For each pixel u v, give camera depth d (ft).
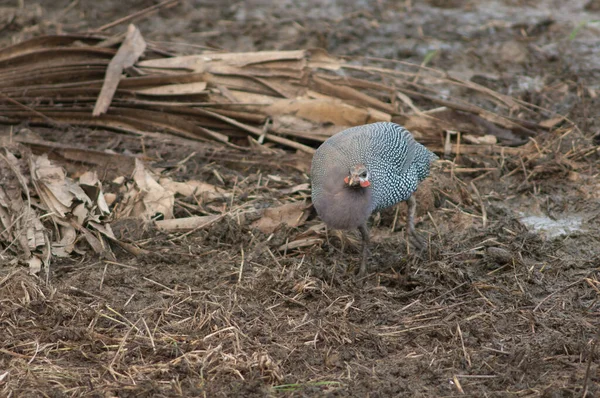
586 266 33.73
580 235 36.17
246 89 43.88
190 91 43.68
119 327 29.55
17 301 30.58
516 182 40.65
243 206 37.65
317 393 25.59
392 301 31.48
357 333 28.91
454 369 27.09
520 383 26.14
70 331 28.68
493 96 46.29
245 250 34.86
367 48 56.18
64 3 61.72
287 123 42.88
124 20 49.93
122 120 43.52
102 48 46.11
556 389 25.50
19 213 34.91
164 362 27.53
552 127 44.39
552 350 27.81
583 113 46.03
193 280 32.60
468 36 57.77
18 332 28.96
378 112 42.80
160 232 35.81
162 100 44.19
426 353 28.09
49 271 33.27
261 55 44.19
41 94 44.39
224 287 31.96
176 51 49.24
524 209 38.68
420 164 34.42
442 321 29.81
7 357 27.61
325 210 30.94
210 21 59.62
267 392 25.50
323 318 29.96
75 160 39.88
